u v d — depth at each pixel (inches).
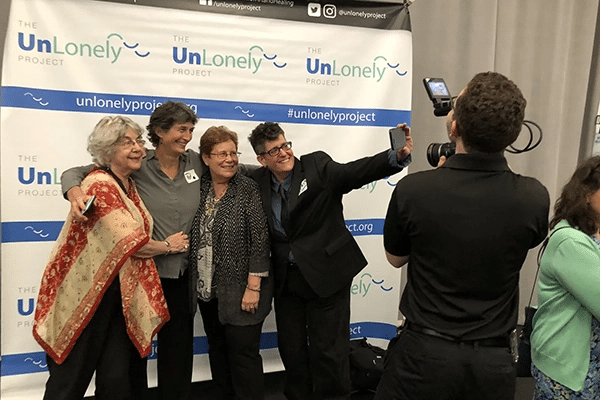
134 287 65.8
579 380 52.7
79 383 64.1
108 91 86.2
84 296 62.8
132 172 71.6
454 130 47.0
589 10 128.3
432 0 115.2
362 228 103.4
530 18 124.1
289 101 95.5
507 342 44.9
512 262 43.4
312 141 97.7
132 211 64.7
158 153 72.8
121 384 65.8
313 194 73.9
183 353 77.0
